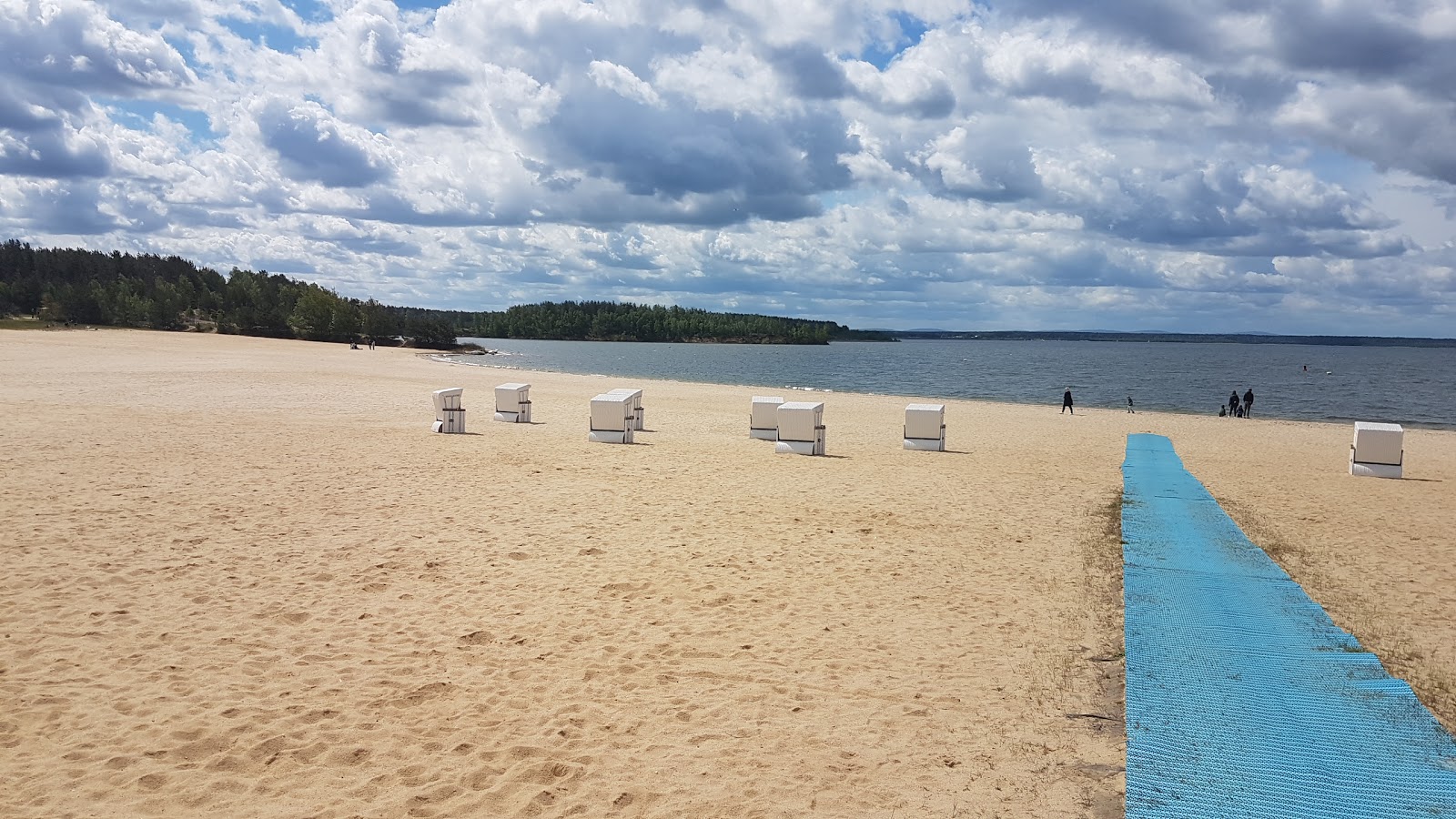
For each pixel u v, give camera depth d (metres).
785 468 17.03
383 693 6.01
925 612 8.21
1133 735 5.30
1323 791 4.65
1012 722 5.79
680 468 16.50
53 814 4.39
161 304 120.38
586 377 59.38
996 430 28.42
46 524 10.09
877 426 27.84
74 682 6.00
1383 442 18.88
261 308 128.38
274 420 21.67
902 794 4.80
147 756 5.04
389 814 4.52
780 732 5.58
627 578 9.00
